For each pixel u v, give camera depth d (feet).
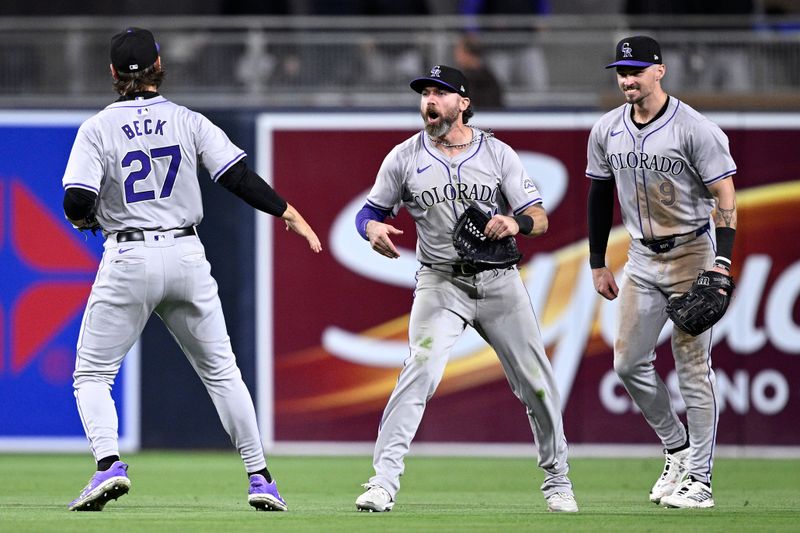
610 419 125.59
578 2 155.53
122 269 70.18
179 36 134.21
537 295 125.29
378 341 125.49
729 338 125.08
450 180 73.10
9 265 123.85
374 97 134.31
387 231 74.02
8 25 132.87
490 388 125.80
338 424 125.70
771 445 125.18
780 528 67.15
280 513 73.61
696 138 75.51
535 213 73.77
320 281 125.70
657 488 81.71
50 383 124.26
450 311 74.33
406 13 147.02
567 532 65.10
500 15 146.41
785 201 125.08
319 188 125.59
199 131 71.46
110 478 71.72
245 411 72.84
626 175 78.07
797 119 125.49
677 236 77.77
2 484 100.01
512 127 125.59
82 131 70.38
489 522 69.26
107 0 150.00
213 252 125.90
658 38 135.54
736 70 134.31
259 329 125.70
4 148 124.06
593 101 134.51
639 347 78.95
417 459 123.03
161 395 126.62
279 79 134.31
